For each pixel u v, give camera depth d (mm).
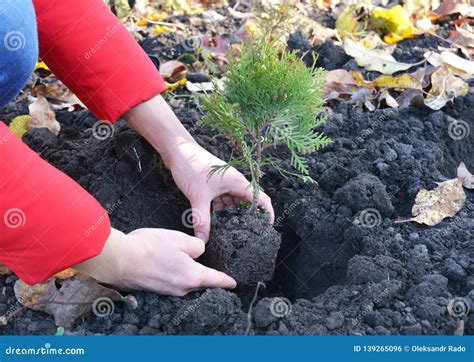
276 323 1812
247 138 2410
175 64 2957
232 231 2029
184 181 2113
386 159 2406
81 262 1667
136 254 1789
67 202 1620
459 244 2082
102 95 2049
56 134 2641
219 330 1814
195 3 3836
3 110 2785
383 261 1962
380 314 1816
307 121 1982
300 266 2189
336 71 2867
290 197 2266
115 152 2326
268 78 1895
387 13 3357
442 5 3525
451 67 2951
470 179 2355
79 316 1875
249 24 3258
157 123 2111
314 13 3627
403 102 2760
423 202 2217
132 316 1867
